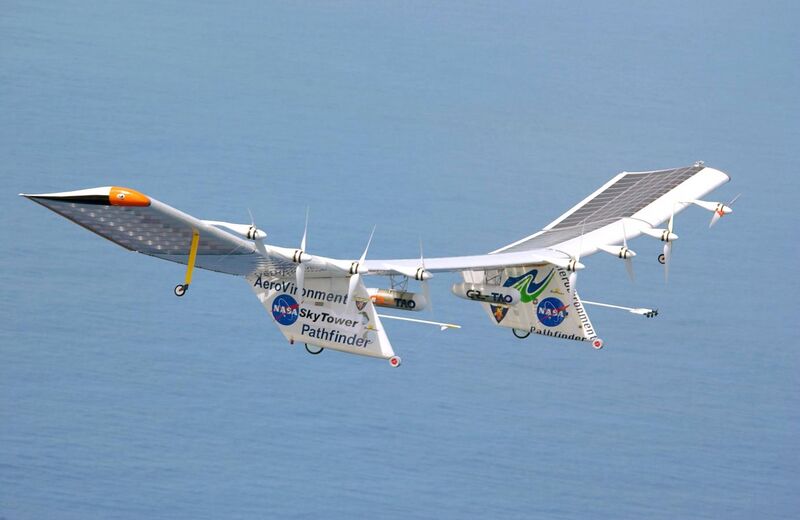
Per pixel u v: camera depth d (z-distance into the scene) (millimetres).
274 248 133125
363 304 140625
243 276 143875
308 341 143500
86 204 118812
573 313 157625
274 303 143875
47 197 117875
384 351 140750
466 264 153750
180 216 121562
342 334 142000
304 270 138000
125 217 122000
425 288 142375
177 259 133500
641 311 157125
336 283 141250
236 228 128625
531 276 159000
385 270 141750
